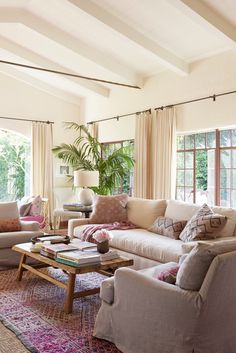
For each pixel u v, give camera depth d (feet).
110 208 16.72
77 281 13.10
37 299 11.30
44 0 16.20
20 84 25.11
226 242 7.48
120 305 8.29
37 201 20.44
